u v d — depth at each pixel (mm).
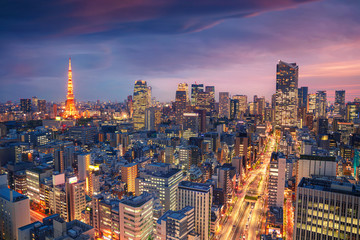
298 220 152125
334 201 142125
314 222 147625
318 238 146875
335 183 153375
